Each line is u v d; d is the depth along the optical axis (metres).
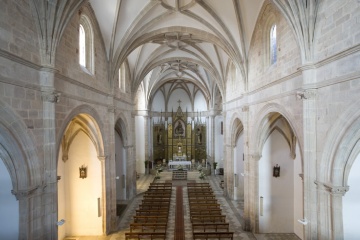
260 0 14.73
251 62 17.33
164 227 15.87
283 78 12.05
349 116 7.69
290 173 16.81
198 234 14.46
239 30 17.11
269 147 16.73
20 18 8.13
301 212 15.77
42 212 9.40
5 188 8.61
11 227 8.53
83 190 16.59
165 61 27.77
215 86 36.88
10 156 8.21
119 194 25.02
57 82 10.32
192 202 20.38
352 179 8.52
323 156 9.06
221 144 38.03
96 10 15.00
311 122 9.61
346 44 7.75
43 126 9.46
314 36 9.45
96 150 16.44
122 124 23.38
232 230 17.38
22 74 8.20
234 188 24.73
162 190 24.39
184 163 38.69
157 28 19.47
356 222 8.52
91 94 14.52
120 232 17.22
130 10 16.36
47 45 9.36
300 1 9.44
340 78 7.99
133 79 26.20
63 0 9.45
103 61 16.89
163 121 44.56
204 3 16.78
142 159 37.00
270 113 14.38
